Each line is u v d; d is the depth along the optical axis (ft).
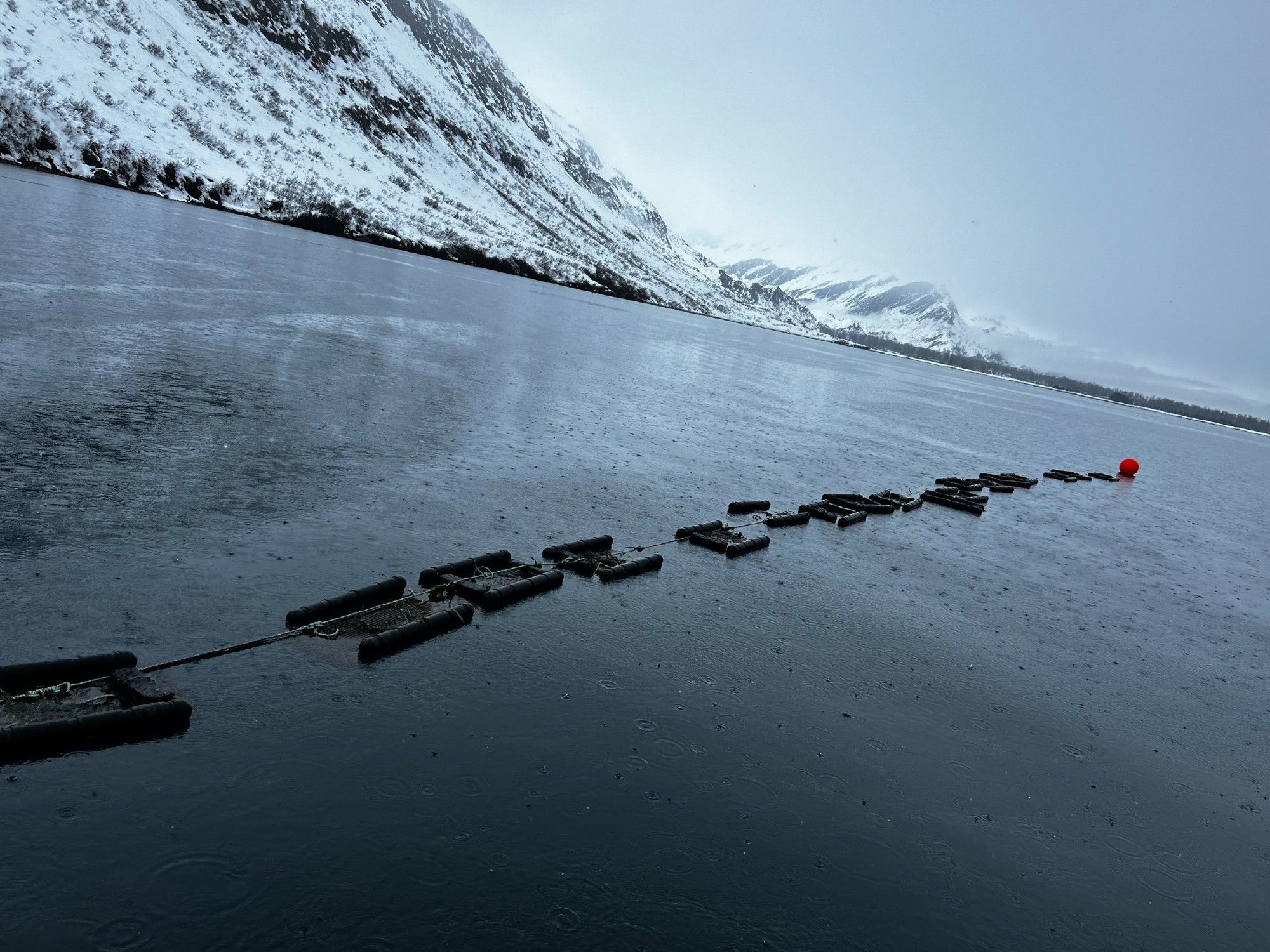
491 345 113.60
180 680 23.32
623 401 88.89
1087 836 24.93
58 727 19.99
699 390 116.88
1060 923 20.85
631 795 22.25
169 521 33.01
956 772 26.91
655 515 48.37
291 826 18.81
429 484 44.73
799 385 162.61
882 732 28.48
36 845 17.12
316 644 26.58
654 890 18.98
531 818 20.56
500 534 39.55
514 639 29.76
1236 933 21.88
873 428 114.21
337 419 54.34
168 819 18.44
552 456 56.85
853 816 23.41
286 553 32.32
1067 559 60.29
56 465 36.24
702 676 29.76
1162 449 201.26
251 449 44.14
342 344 84.38
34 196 176.14
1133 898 22.49
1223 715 36.27
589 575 37.14
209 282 108.47
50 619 24.63
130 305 78.79
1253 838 26.55
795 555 46.83
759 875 20.24
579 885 18.66
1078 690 35.63
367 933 16.34
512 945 16.67
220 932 15.83
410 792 20.63
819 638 35.32
